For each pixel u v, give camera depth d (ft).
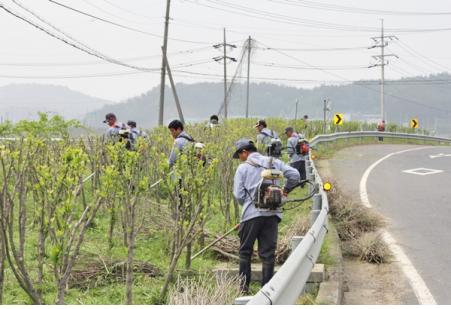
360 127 124.98
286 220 34.09
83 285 22.22
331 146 89.61
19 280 17.52
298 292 16.22
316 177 36.42
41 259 20.54
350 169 62.23
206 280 22.86
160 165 22.22
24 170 20.75
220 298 18.12
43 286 21.50
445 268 25.67
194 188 22.66
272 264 22.15
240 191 22.26
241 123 74.43
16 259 17.43
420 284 23.50
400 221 35.50
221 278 20.57
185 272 23.59
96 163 33.24
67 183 17.28
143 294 21.56
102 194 18.04
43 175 18.56
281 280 13.85
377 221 33.37
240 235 22.47
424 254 28.04
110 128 36.50
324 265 23.29
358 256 27.84
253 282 24.12
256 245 28.07
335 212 33.37
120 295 21.31
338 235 30.37
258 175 22.27
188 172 23.86
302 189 47.01
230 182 33.35
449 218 36.27
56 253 16.39
